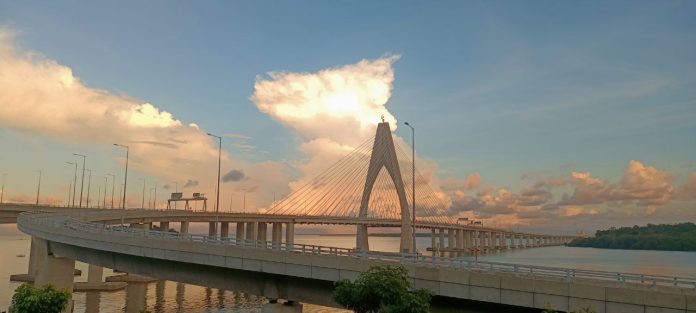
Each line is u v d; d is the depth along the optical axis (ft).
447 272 101.24
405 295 86.02
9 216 319.47
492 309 98.12
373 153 477.77
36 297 95.96
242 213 466.70
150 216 351.67
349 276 113.19
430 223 643.86
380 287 86.53
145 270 159.02
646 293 82.48
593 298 86.63
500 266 111.96
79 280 303.89
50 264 194.59
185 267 148.66
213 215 434.30
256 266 128.16
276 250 126.21
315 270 118.73
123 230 171.83
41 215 261.85
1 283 282.97
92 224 188.75
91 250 177.47
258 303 237.25
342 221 490.08
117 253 166.30
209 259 137.08
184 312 214.07
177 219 396.78
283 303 128.88
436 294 101.81
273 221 502.79
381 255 116.67
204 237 146.10
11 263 434.30
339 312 211.20
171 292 267.59
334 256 116.16
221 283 140.05
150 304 232.12
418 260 110.73
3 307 212.43
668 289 86.58
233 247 132.87
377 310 87.86
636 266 474.49
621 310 84.33
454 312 102.58
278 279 128.67
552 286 90.38
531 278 94.38
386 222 475.31
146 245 152.15
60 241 182.50
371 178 484.74
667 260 599.16
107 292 263.90
